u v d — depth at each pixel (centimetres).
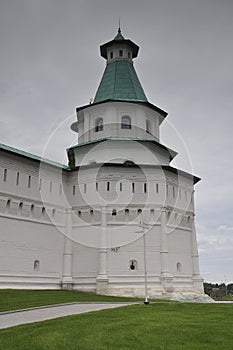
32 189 4250
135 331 1644
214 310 2588
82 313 2244
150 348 1357
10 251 3875
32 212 4206
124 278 4219
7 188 3997
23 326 1764
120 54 5647
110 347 1361
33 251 4103
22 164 4209
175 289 4384
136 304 2962
